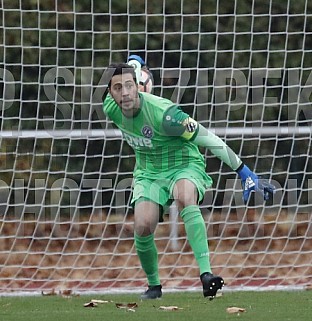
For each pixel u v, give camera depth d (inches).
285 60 1198.9
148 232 888.3
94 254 1187.9
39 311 836.6
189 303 893.2
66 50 1206.3
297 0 1235.9
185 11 1232.2
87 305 876.0
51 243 1266.0
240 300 920.9
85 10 1228.5
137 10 1233.4
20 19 1165.1
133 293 1002.1
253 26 1213.7
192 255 1213.7
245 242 1272.1
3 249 1246.3
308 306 872.9
